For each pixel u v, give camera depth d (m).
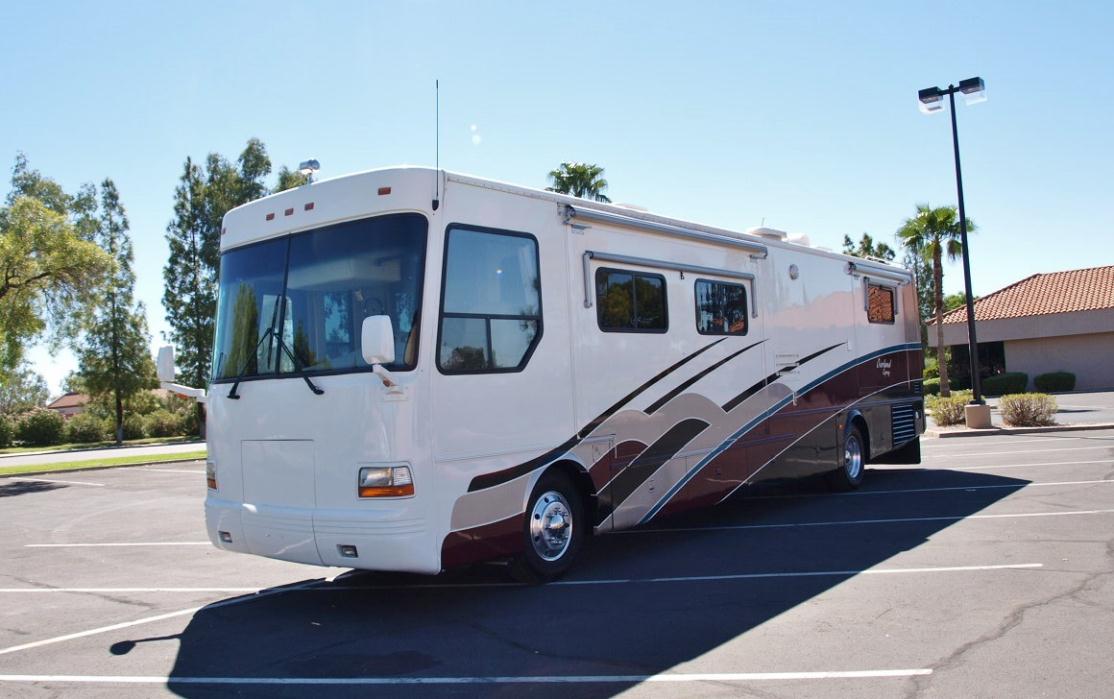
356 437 5.75
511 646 5.32
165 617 6.51
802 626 5.46
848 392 11.18
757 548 7.98
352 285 6.07
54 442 49.56
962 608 5.70
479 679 4.76
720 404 8.70
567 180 29.16
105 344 48.16
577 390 7.00
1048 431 19.11
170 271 46.00
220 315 6.90
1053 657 4.69
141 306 49.00
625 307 7.59
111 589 7.66
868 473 13.29
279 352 6.32
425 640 5.54
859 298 11.66
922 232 30.11
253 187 47.22
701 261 8.58
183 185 46.44
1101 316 35.47
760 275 9.49
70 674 5.17
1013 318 37.47
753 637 5.28
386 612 6.31
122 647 5.72
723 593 6.37
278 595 7.09
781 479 9.64
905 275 13.13
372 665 5.09
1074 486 10.68
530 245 6.73
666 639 5.31
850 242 50.69
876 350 12.01
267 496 6.30
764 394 9.41
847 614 5.68
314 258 6.31
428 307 5.85
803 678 4.54
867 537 8.22
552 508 6.85
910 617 5.54
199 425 51.50
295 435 6.10
